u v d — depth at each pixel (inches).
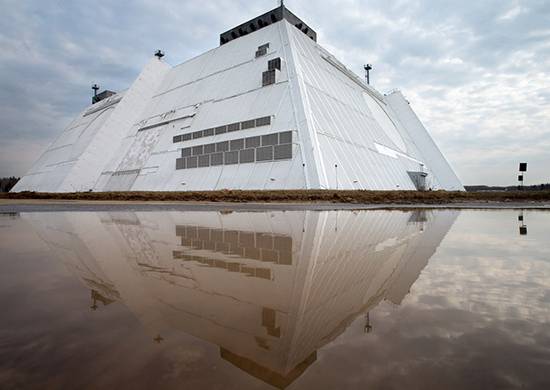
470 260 300.0
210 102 2215.8
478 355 117.2
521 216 804.0
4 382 96.3
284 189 1563.7
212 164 1943.9
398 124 3068.4
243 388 94.4
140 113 2849.4
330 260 303.4
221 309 171.8
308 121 1642.5
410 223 641.6
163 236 450.3
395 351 120.9
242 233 487.8
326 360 112.9
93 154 2605.8
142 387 94.7
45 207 1089.4
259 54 2161.7
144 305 175.3
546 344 126.8
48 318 153.6
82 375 101.3
